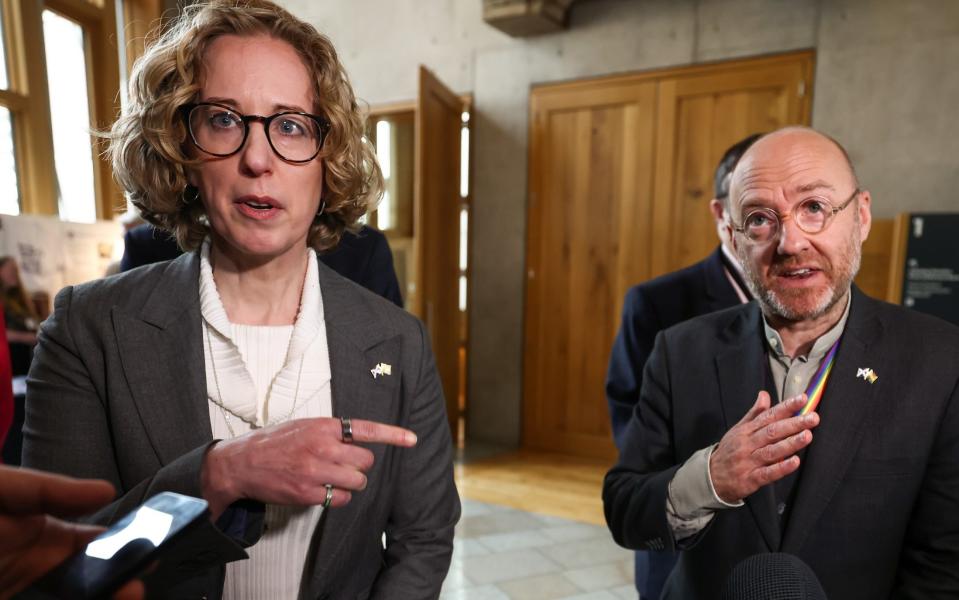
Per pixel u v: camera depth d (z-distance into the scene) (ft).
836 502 3.10
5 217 8.05
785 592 2.00
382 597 2.80
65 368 2.56
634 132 13.82
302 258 3.00
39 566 1.28
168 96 2.49
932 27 10.98
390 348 3.04
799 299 3.20
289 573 2.72
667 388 3.93
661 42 13.37
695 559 3.53
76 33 9.48
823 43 11.85
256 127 2.48
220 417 2.70
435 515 3.07
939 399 3.05
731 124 12.85
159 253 4.41
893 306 3.45
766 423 2.78
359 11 16.63
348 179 2.90
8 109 8.55
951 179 10.97
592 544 9.93
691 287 5.92
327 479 2.01
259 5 2.66
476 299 15.88
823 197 3.11
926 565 3.00
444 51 15.70
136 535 1.52
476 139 15.52
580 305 14.71
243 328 2.81
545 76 14.62
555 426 15.15
